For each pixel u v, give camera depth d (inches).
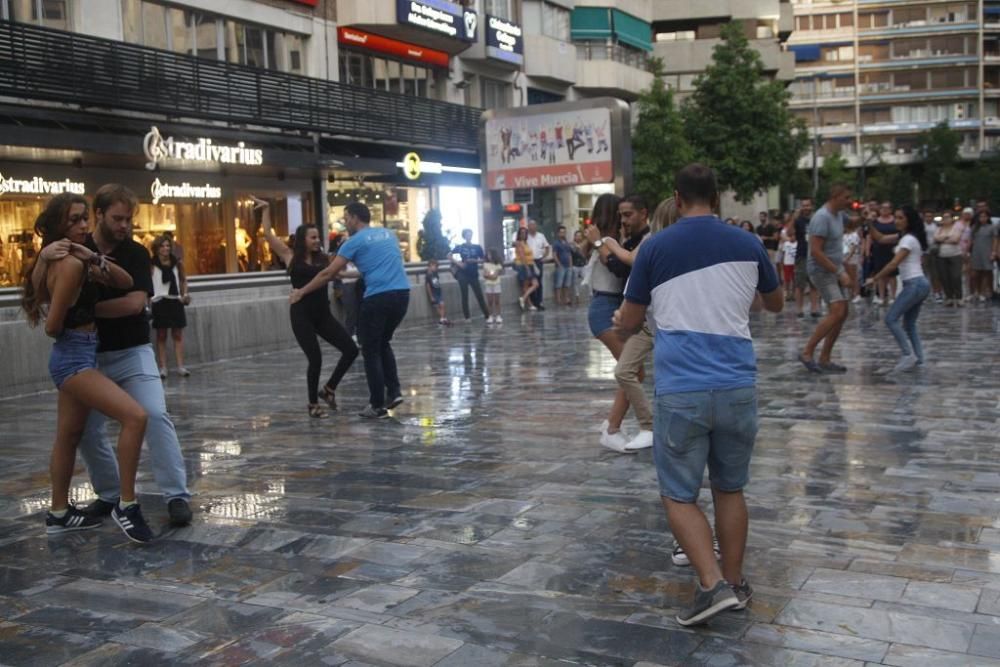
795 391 379.9
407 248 1224.8
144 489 261.9
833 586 172.9
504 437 316.2
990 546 192.5
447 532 212.2
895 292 804.0
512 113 903.1
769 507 222.5
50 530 224.4
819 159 3850.9
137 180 866.1
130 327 221.8
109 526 227.5
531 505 231.8
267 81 961.5
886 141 3922.2
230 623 165.5
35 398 455.2
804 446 283.9
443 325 808.9
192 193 914.7
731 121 1815.9
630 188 867.4
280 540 211.2
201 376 514.9
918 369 427.5
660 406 159.2
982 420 314.5
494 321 818.8
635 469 265.3
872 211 856.3
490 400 394.0
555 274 1030.4
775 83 1830.7
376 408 363.3
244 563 196.9
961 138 3472.0
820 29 3949.3
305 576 187.8
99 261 209.3
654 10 2214.6
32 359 470.3
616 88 1606.8
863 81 3949.3
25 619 170.2
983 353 473.7
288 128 980.6
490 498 239.3
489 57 1315.2
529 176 899.4
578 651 149.4
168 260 511.5
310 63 1054.4
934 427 305.6
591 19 1605.6
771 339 576.1
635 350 281.9
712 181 161.9
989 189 3307.1
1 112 707.4
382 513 229.1
